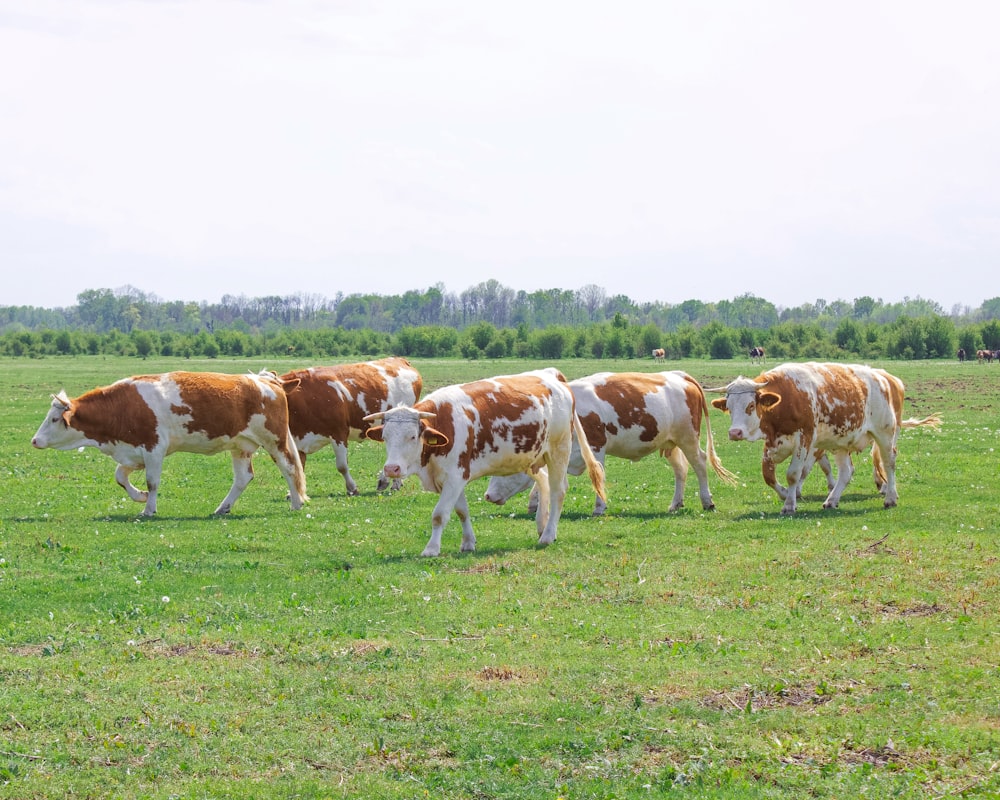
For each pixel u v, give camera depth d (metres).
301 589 12.96
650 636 10.82
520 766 7.90
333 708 9.02
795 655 10.12
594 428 19.23
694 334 119.50
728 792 7.41
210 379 19.17
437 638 10.88
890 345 113.88
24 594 12.71
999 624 10.93
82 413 18.58
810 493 21.12
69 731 8.56
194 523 17.98
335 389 21.91
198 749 8.24
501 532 17.17
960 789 7.35
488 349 118.00
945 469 23.97
